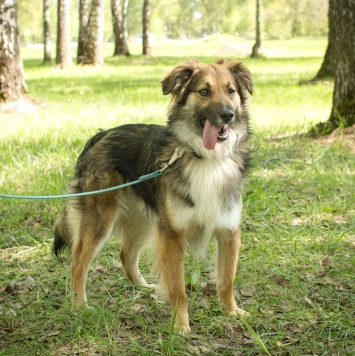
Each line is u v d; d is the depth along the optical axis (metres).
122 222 3.23
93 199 3.13
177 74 2.98
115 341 2.81
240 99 3.02
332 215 3.71
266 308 3.01
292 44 28.30
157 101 7.48
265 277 3.19
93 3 14.39
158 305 3.08
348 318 2.91
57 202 3.88
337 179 4.07
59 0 14.02
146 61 16.80
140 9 44.06
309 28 33.84
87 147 3.24
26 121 5.80
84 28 15.10
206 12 49.00
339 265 3.26
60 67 14.09
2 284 3.23
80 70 13.48
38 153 4.55
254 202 3.80
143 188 3.08
